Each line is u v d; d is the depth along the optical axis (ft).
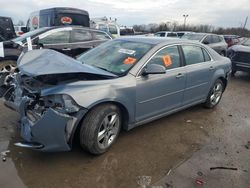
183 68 15.24
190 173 10.87
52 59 11.51
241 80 31.83
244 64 31.32
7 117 14.83
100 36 28.71
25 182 9.61
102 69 12.89
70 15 37.93
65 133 10.06
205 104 18.80
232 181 10.57
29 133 10.03
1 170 10.14
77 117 10.28
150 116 13.71
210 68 17.52
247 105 21.09
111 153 11.94
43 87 10.77
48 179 9.86
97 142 11.07
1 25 42.37
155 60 13.50
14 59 23.43
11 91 13.03
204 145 13.44
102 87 10.93
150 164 11.30
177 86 14.80
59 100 9.99
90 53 15.24
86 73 10.69
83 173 10.35
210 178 10.64
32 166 10.55
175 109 15.47
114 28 53.16
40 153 11.48
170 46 14.64
